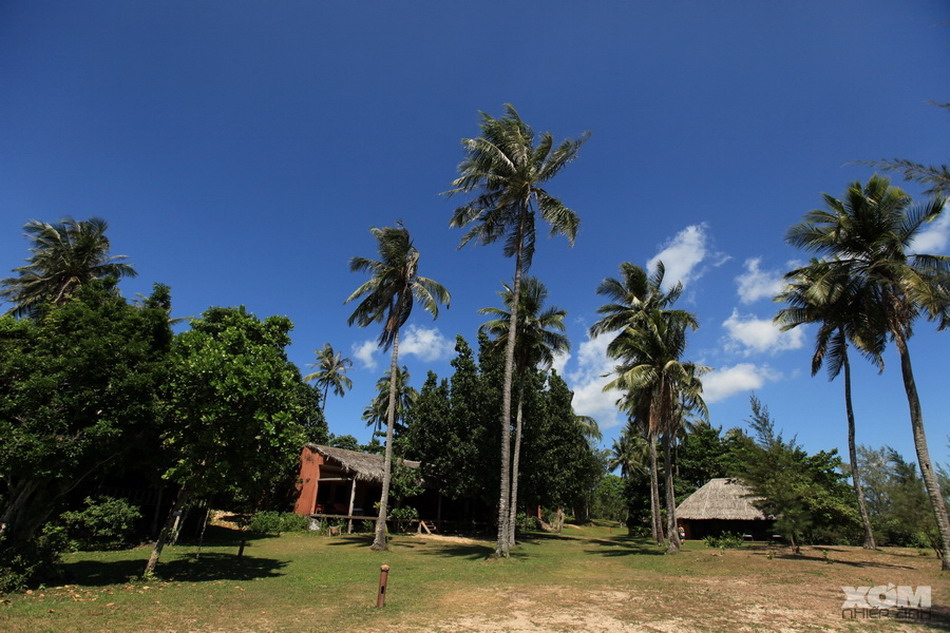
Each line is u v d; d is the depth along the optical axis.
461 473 28.91
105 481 19.41
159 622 8.10
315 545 22.48
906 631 7.90
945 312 16.52
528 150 19.67
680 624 8.44
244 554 18.17
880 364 23.31
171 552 17.42
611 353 26.56
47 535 12.03
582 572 15.18
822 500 21.56
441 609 9.47
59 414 10.05
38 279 29.20
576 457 33.00
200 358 11.89
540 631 7.92
